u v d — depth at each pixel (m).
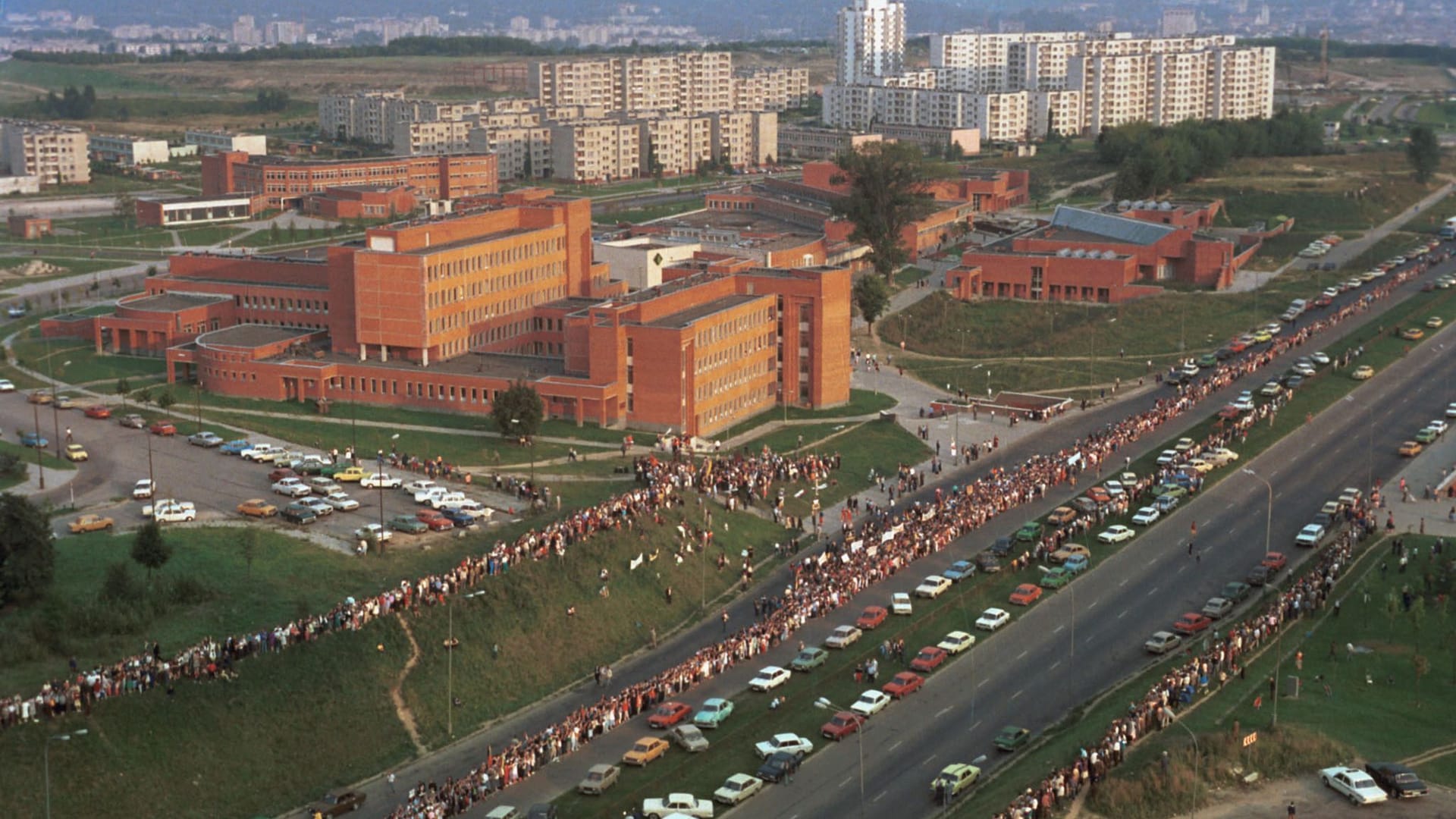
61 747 168.25
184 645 190.88
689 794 168.62
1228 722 183.25
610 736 187.00
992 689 198.75
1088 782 169.50
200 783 172.62
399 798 173.88
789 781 174.38
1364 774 167.62
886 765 178.25
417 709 191.00
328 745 182.50
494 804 170.50
